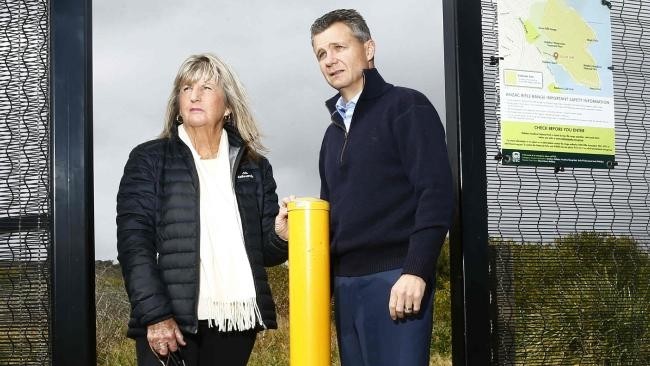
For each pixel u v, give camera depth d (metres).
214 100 3.30
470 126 3.50
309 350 3.05
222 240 3.23
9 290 3.27
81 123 3.28
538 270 3.63
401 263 3.12
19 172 3.30
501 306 3.56
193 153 3.31
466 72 3.52
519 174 3.59
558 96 3.65
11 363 3.25
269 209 3.43
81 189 3.26
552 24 3.68
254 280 3.24
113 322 7.80
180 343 3.10
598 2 3.76
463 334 3.44
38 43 3.34
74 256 3.23
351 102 3.30
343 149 3.25
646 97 3.81
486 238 3.48
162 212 3.20
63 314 3.21
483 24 3.60
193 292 3.13
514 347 3.58
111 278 7.88
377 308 3.13
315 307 3.06
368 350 3.15
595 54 3.74
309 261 3.06
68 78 3.29
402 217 3.12
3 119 3.32
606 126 3.72
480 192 3.49
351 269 3.20
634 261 3.76
